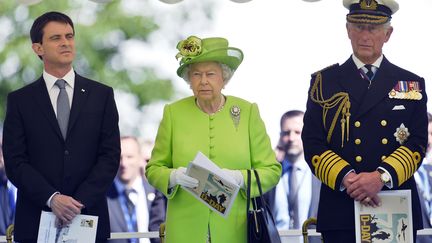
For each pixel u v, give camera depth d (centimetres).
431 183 3297
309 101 2656
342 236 2592
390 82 2627
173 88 4006
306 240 2747
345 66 2662
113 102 2705
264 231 2530
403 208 2539
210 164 2489
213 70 2608
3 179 3334
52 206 2567
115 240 3266
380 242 2536
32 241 2609
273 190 3362
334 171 2555
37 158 2631
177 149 2616
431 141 3328
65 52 2662
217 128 2627
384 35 2641
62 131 2648
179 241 2584
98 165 2634
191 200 2595
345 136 2602
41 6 4166
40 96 2666
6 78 4141
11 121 2655
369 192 2523
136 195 3344
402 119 2605
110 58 4066
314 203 3356
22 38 4172
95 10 4109
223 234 2581
